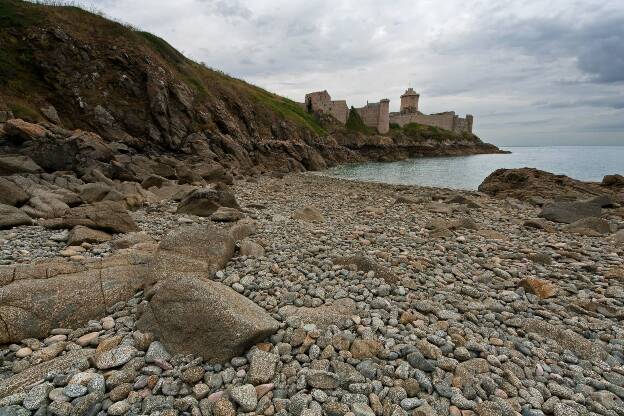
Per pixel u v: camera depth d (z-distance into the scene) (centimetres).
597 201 2198
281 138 6638
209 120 4938
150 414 419
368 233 1371
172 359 515
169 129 4322
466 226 1541
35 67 3834
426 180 4778
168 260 785
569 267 1025
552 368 535
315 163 6438
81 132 3194
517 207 2417
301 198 2573
